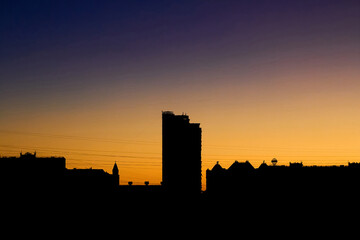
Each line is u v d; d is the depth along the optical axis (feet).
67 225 333.83
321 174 363.76
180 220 372.17
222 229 357.41
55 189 341.82
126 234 348.59
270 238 341.21
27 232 314.55
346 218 336.29
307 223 343.05
